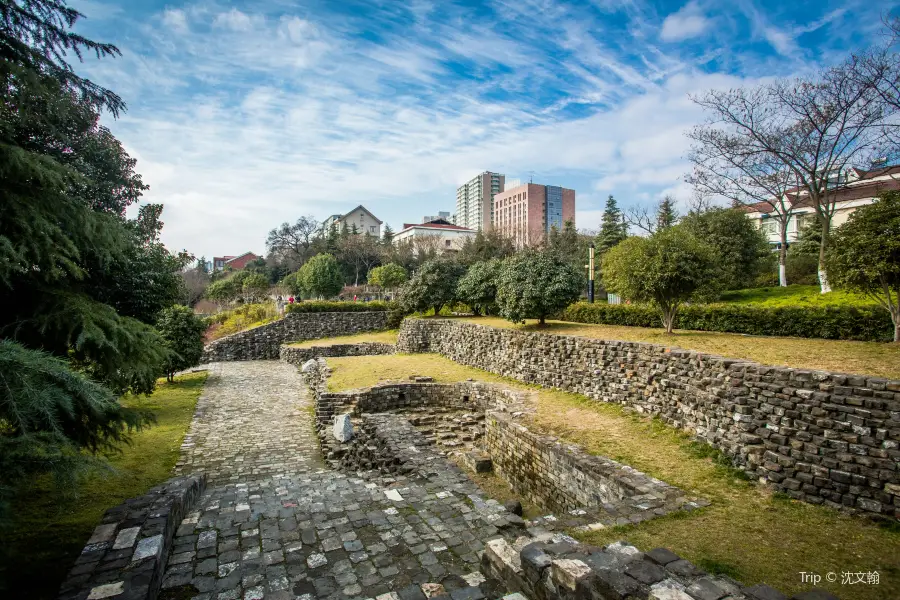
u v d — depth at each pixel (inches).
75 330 195.9
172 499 227.5
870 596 151.7
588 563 149.5
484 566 185.5
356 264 2223.2
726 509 224.7
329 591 172.1
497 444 412.5
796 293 679.1
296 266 2380.7
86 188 274.2
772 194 735.1
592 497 278.1
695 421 327.9
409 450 369.4
